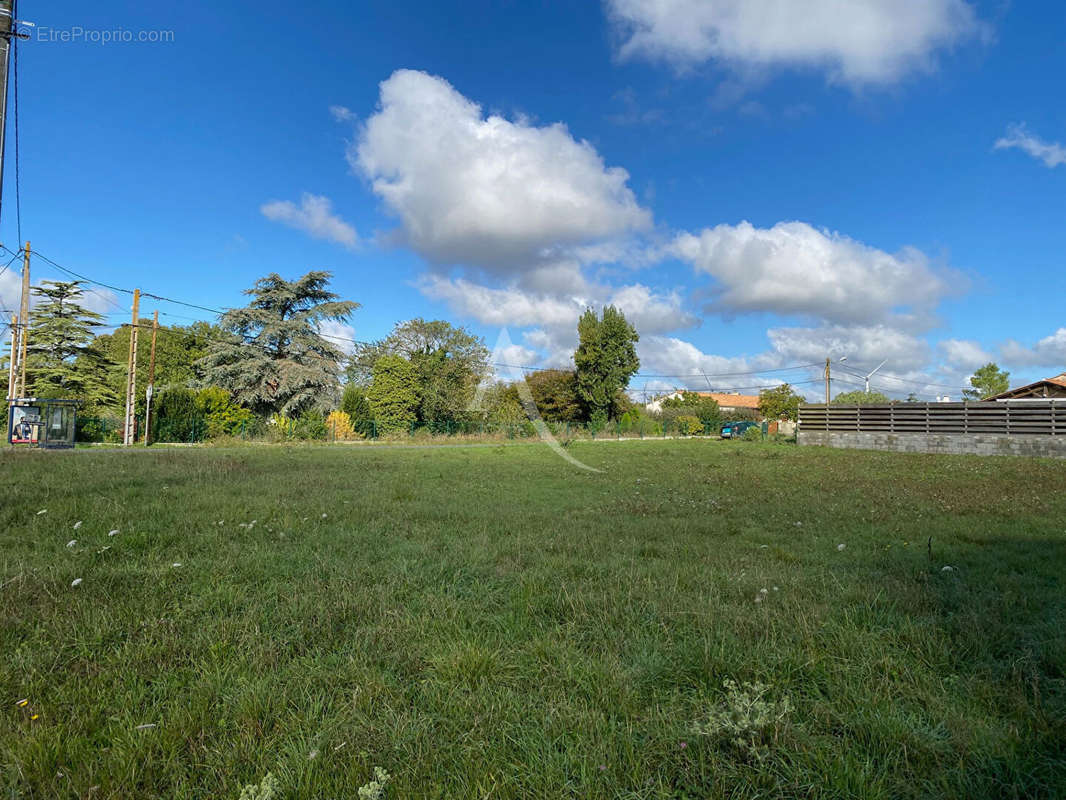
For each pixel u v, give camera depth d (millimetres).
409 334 39312
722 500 10266
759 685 2727
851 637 3439
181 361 44906
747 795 2139
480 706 2707
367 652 3283
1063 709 2680
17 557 4965
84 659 3148
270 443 28047
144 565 4969
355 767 2225
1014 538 6836
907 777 2252
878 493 11289
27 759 2229
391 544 6137
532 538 6543
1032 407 23516
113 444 25953
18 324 27188
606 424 41156
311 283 36438
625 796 2113
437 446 28109
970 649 3350
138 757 2303
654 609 3943
